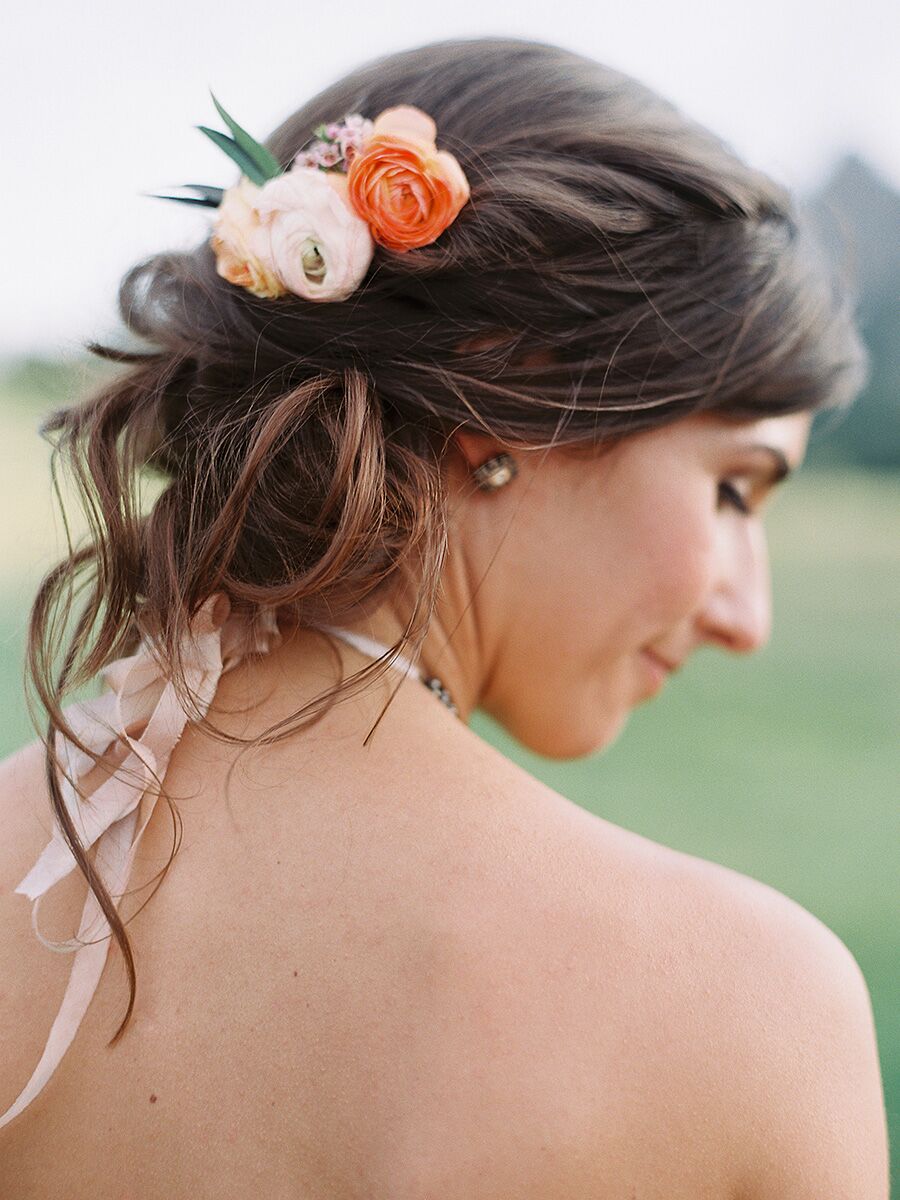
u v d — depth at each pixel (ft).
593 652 3.63
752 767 18.04
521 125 3.31
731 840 15.21
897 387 52.19
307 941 2.58
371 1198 2.38
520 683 3.71
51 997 2.71
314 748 2.84
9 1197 2.63
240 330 3.25
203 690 2.92
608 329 3.22
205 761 2.86
